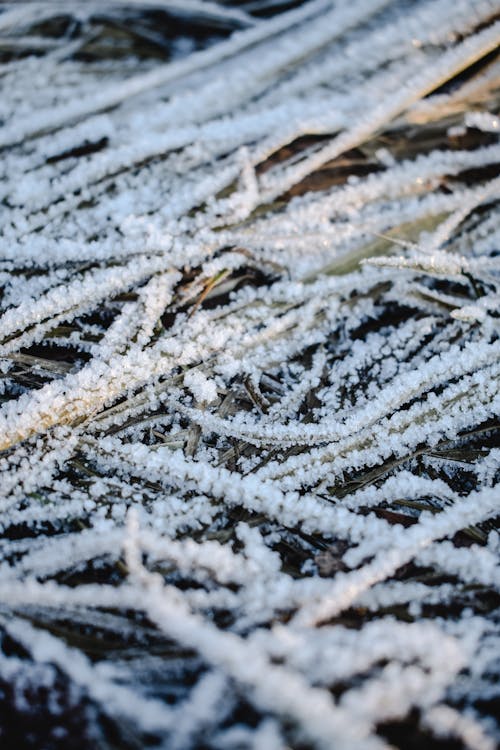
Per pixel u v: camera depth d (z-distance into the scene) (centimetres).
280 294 52
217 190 54
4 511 48
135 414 50
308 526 48
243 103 57
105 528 48
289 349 52
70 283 52
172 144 55
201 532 48
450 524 47
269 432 50
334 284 52
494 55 56
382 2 58
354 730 44
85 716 45
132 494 49
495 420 50
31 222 54
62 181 55
